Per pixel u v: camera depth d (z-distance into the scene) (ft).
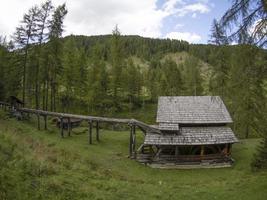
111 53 201.05
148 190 60.95
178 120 121.70
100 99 203.82
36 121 154.81
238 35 42.09
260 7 39.58
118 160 108.78
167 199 56.49
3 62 166.40
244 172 98.94
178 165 111.14
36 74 164.86
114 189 56.70
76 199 46.21
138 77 240.53
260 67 43.88
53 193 45.57
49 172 56.29
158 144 112.27
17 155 56.03
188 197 58.39
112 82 201.16
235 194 58.44
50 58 163.43
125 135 150.61
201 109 127.95
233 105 53.72
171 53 576.61
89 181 58.65
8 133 84.02
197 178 96.27
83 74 204.54
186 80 241.55
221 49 47.14
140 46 537.24
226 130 122.01
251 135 155.84
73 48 203.21
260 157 91.35
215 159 112.98
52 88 174.40
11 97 152.76
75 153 99.09
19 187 42.19
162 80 253.65
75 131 148.56
